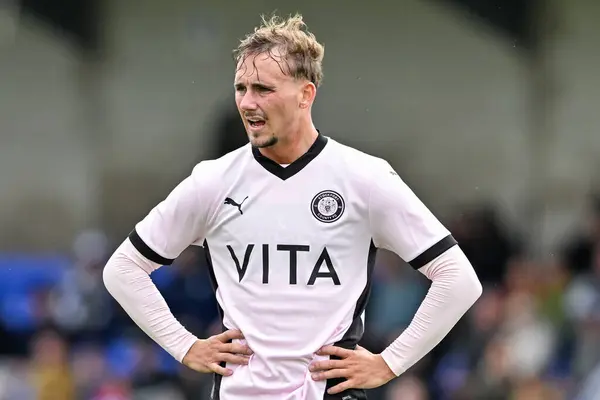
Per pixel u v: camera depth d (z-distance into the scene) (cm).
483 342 3159
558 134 4678
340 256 1391
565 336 3127
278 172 1402
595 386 2961
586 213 4372
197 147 4828
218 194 1413
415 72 4797
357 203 1393
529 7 4669
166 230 1430
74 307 3659
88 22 4831
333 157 1410
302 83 1381
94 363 3391
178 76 4838
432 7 4762
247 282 1395
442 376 3103
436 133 4781
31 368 3394
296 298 1380
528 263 3788
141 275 1441
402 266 3372
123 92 4862
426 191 4781
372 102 4794
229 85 4822
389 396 2989
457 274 1391
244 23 4816
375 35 4800
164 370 3256
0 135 4866
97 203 4859
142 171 4853
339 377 1384
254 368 1386
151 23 4834
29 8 4781
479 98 4756
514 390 2983
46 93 4869
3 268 4050
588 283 3259
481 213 3781
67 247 4831
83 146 4869
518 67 4725
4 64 4850
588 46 4647
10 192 4859
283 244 1389
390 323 3188
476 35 4741
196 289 3325
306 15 4800
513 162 4722
